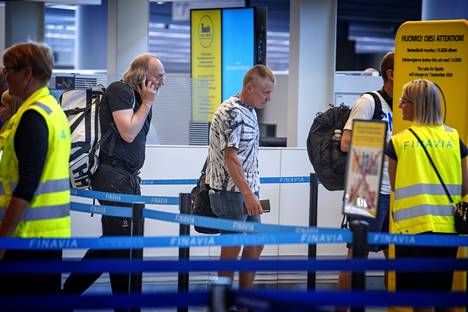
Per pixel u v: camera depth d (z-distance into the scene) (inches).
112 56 885.2
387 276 488.1
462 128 452.8
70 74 767.1
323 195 650.2
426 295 305.1
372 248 498.3
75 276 464.1
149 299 287.7
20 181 325.4
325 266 327.3
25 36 1143.0
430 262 333.1
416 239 361.7
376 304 300.4
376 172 339.0
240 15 840.3
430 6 925.8
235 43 845.8
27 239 329.1
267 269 327.9
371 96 481.4
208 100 698.8
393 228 416.5
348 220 495.5
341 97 803.4
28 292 342.6
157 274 605.9
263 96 468.8
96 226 624.4
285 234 350.3
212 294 270.4
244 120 468.1
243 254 490.6
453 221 395.9
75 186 483.5
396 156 404.2
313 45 783.1
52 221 343.6
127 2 880.3
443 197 396.2
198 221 404.8
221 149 465.1
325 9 783.1
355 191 343.6
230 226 399.2
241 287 481.1
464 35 451.2
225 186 473.4
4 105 476.4
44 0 1050.7
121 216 454.3
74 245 335.6
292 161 645.3
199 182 498.3
